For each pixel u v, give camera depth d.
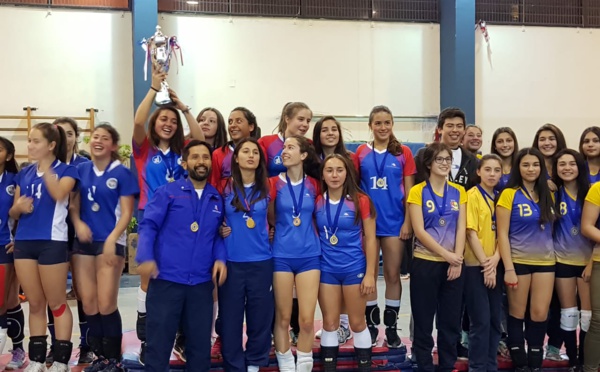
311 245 3.86
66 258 3.84
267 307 3.78
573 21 11.25
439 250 3.93
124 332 5.14
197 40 10.32
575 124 11.28
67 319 3.88
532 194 4.17
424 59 11.05
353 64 10.84
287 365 3.86
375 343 4.41
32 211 3.79
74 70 9.97
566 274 4.21
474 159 4.57
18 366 4.31
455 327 4.06
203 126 4.49
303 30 10.66
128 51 10.15
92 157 4.11
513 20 11.09
